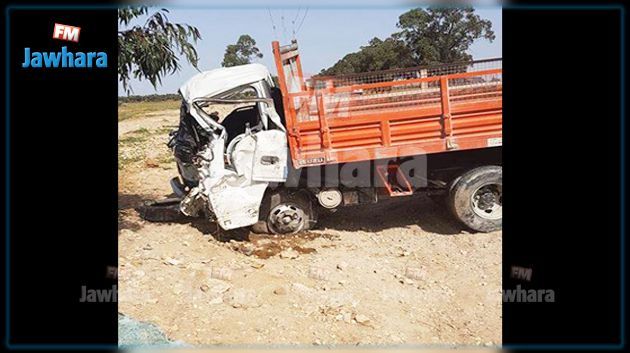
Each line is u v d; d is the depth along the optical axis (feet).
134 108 135.03
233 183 21.84
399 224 25.22
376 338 15.37
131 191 33.04
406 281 19.26
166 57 22.88
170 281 18.35
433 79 21.39
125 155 47.62
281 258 20.98
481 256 21.15
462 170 23.71
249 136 21.81
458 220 23.30
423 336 15.66
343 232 24.25
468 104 21.70
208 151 22.00
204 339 14.98
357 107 21.44
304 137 21.47
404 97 21.52
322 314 16.62
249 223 22.09
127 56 21.68
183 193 25.59
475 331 15.99
